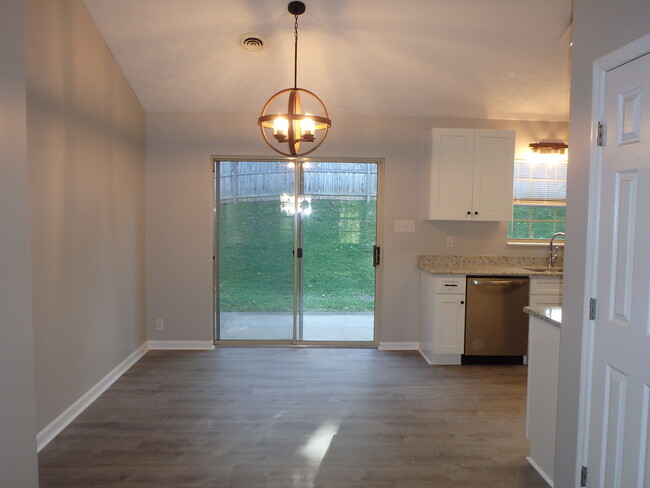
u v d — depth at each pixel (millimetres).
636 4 1688
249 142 4703
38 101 2723
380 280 4875
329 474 2504
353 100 4469
